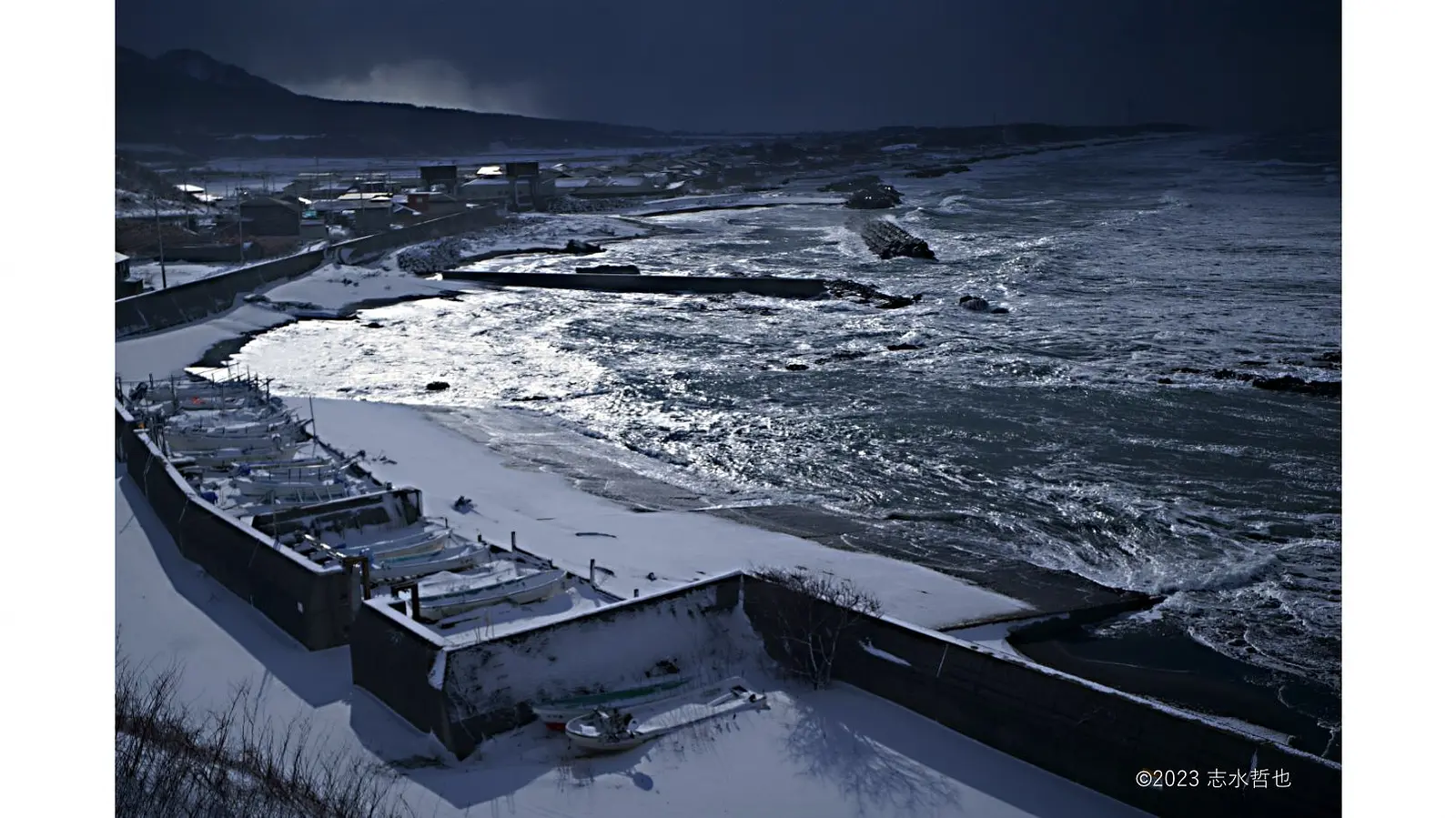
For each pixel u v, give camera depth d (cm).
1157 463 3516
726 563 2552
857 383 4706
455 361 5291
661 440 3856
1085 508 3112
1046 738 1600
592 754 1639
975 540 2859
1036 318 6103
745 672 1881
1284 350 5081
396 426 3934
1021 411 4181
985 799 1528
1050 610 2372
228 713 1761
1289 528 2948
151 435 3077
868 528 2933
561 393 4609
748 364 5156
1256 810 1398
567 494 3158
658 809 1501
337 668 1942
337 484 2600
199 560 2380
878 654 1811
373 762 1625
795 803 1518
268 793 1422
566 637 1789
